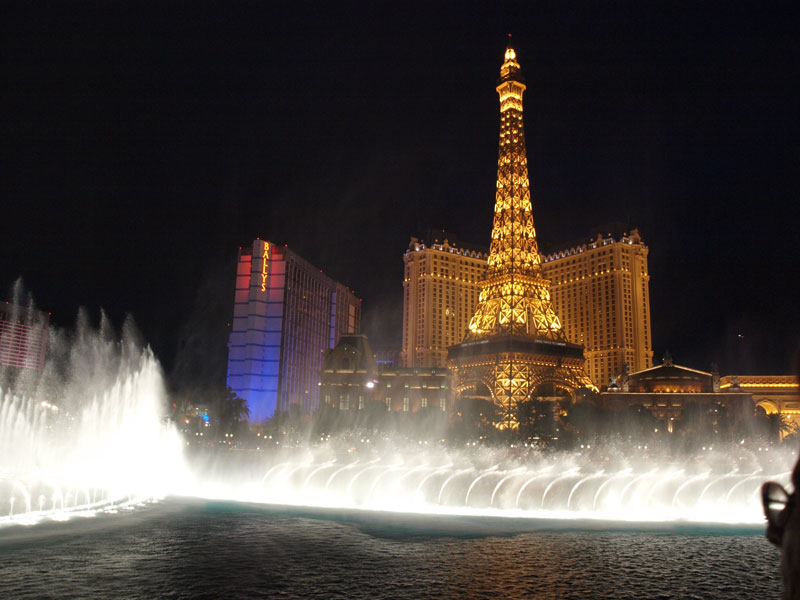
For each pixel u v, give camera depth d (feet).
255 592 105.70
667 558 137.90
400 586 111.14
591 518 199.21
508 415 627.05
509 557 136.87
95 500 216.74
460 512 206.08
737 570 126.62
